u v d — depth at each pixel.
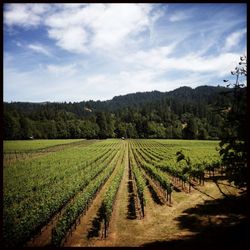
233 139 4.52
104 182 32.44
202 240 13.60
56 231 13.67
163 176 27.56
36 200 23.52
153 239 15.02
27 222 14.85
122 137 160.25
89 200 22.53
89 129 155.88
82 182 28.38
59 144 102.00
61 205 21.06
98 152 74.50
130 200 24.31
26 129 128.00
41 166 44.84
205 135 140.62
